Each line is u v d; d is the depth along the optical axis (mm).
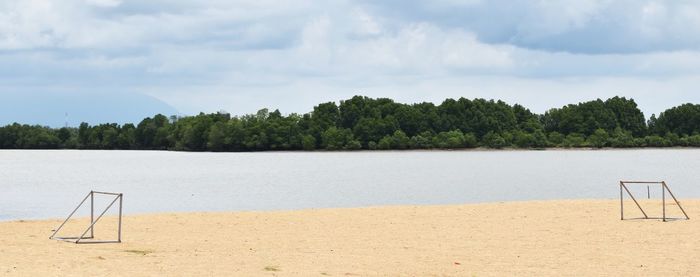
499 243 24250
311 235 26531
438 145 192375
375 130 195000
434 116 196625
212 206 57750
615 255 21438
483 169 118562
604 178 93812
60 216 48719
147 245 23812
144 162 157250
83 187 84438
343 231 27641
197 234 26797
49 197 68812
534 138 195125
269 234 26797
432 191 73188
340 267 19703
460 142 191750
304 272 18922
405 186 80812
